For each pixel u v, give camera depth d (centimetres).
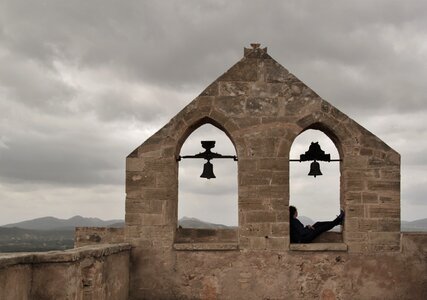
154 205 1416
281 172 1422
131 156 1431
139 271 1398
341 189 1462
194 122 1441
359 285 1392
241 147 1431
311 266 1395
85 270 1038
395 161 1430
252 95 1449
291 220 1458
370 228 1409
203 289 1391
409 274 1402
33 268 920
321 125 1461
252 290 1388
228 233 1489
